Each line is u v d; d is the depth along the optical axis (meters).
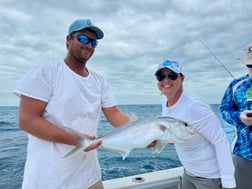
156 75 1.81
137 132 1.56
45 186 1.39
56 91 1.46
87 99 1.59
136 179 2.38
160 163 4.70
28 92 1.37
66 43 1.65
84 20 1.56
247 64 2.01
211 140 1.60
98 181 1.72
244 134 2.02
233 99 2.21
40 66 1.46
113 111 1.84
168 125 1.51
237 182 2.11
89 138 1.47
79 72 1.62
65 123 1.46
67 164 1.46
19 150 6.49
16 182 3.85
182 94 1.70
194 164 1.75
